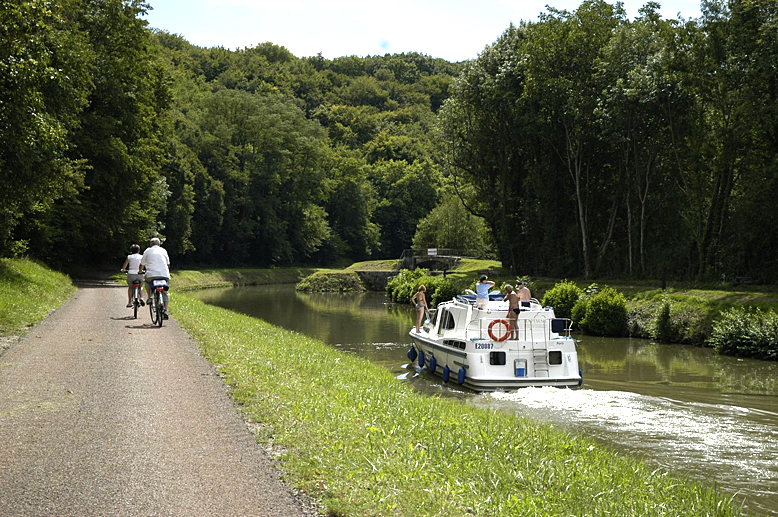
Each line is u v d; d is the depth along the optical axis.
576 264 47.44
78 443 6.62
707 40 34.03
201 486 5.57
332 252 109.56
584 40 42.47
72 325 15.62
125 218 41.91
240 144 93.19
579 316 31.89
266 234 94.25
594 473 6.90
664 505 6.27
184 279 66.94
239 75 162.12
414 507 5.14
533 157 49.62
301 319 36.84
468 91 49.19
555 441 8.45
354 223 115.81
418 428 7.89
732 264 36.16
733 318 23.91
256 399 8.60
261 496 5.38
